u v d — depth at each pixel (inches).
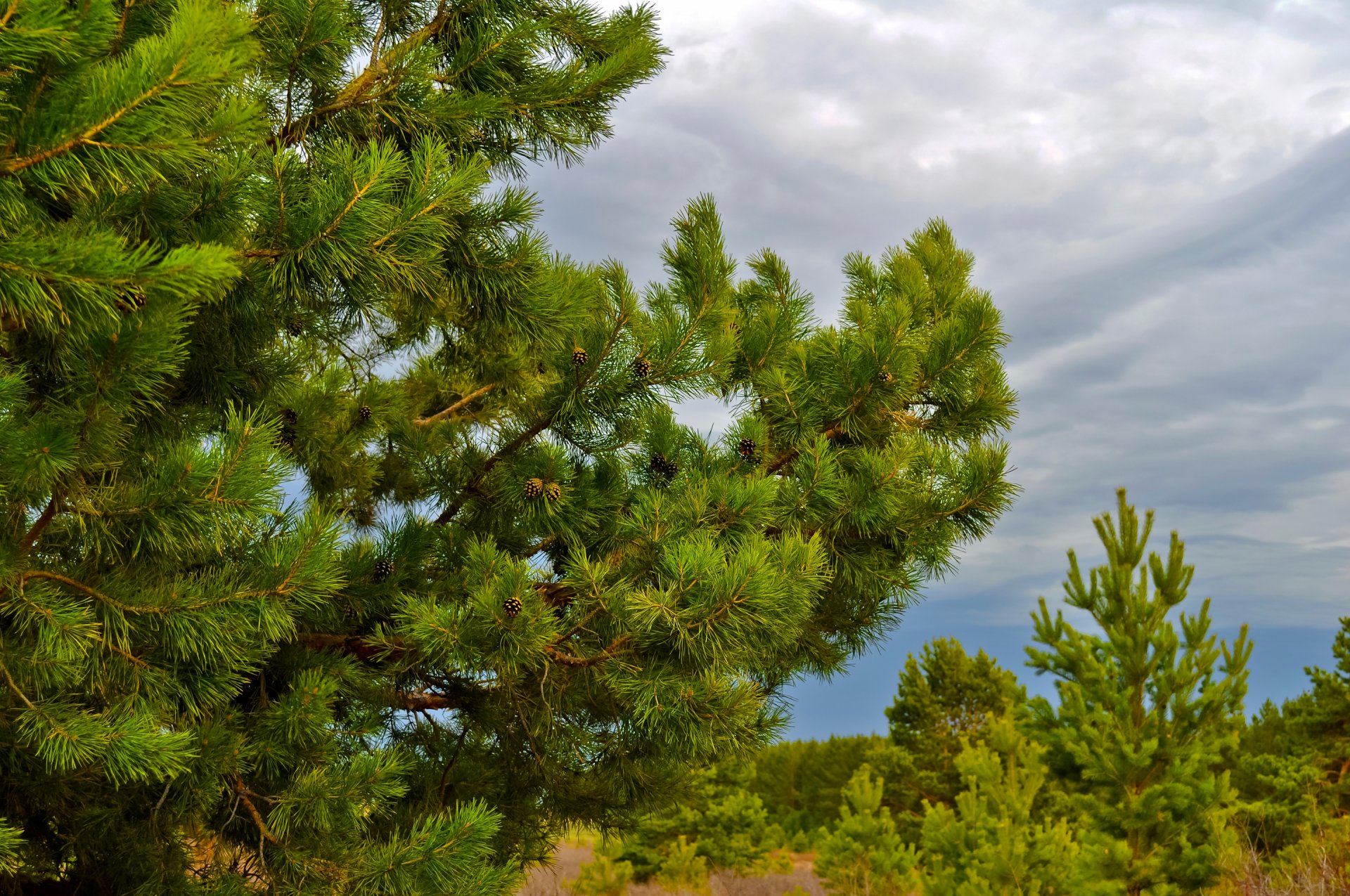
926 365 225.5
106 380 103.3
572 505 190.9
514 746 217.3
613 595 154.1
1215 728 329.1
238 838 161.9
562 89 179.0
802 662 227.6
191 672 133.8
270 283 123.8
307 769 161.2
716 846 641.6
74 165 79.3
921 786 873.5
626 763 214.5
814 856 955.3
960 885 317.1
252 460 113.7
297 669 172.9
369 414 219.3
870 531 205.8
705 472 195.5
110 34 79.9
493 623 152.6
